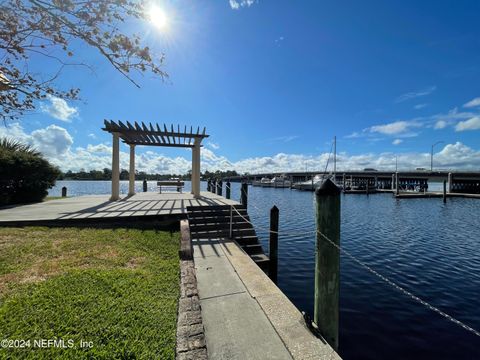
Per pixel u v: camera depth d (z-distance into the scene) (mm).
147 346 2264
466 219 17875
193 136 12297
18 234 5660
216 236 6922
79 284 3318
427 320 4906
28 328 2393
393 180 53562
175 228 6996
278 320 2928
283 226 15234
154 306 2922
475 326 4727
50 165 12000
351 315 5062
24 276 3611
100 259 4418
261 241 11055
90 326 2475
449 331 4555
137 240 5680
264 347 2469
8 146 12094
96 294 3080
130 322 2582
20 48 2281
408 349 4066
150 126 11578
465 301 5703
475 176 42281
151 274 3885
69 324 2484
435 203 29719
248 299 3426
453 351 4023
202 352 2168
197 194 12695
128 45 2406
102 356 2084
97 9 2158
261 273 4340
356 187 52438
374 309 5297
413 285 6527
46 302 2854
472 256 9141
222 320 2926
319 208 2875
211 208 8234
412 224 15828
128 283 3445
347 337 4363
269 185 74312
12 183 10445
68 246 5000
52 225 6523
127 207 8766
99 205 9453
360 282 6676
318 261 2877
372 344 4180
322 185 2889
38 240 5297
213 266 4676
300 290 6109
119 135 11867
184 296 3129
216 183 15625
